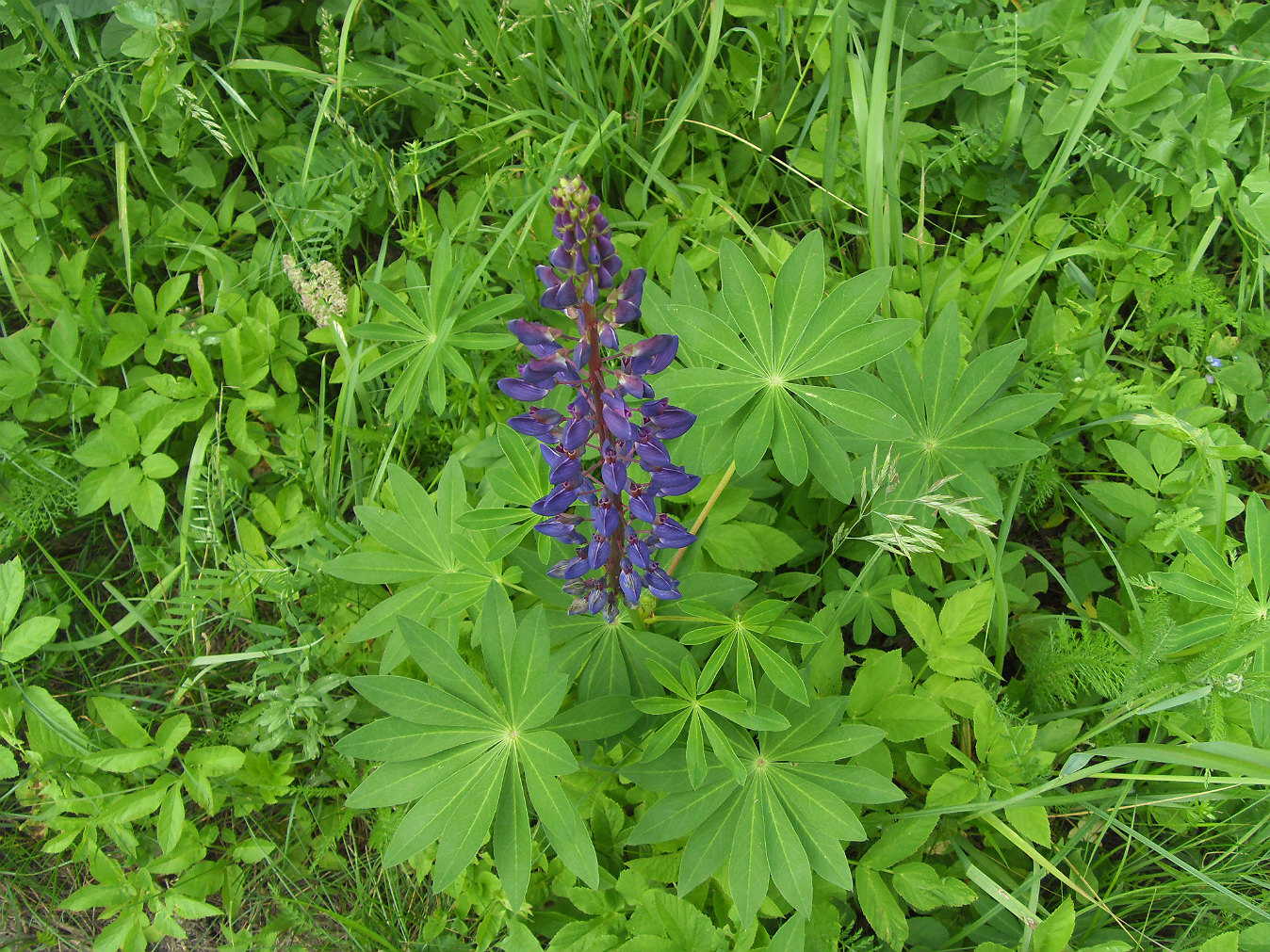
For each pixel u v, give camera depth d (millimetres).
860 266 745
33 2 751
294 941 623
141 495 673
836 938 542
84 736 631
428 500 566
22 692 631
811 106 770
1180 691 546
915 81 756
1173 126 723
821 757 517
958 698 572
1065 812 597
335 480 684
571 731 509
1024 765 547
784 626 509
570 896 568
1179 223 755
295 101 781
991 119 751
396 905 600
